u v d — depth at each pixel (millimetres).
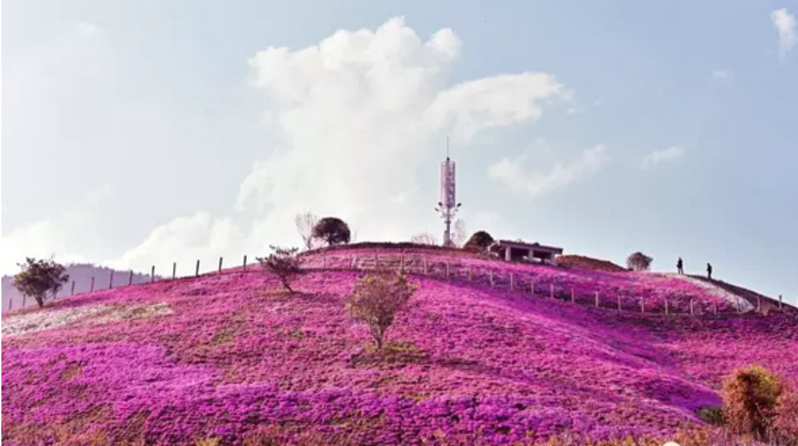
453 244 106500
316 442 31438
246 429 32969
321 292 62375
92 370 42344
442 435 31766
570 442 30141
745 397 35562
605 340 59125
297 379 39500
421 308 56812
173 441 32125
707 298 78125
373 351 45375
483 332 51344
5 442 33281
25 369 43344
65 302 67875
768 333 68000
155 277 80500
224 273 74500
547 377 42094
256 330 50156
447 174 107250
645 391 41500
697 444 29984
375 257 84938
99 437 32781
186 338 48844
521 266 86812
